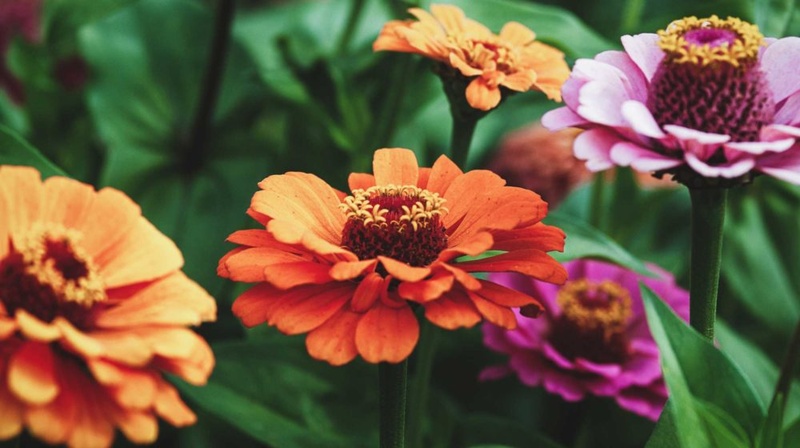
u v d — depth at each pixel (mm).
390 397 402
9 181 375
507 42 482
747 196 617
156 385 356
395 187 412
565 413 523
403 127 597
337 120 588
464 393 572
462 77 465
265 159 610
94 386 355
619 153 381
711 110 396
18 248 367
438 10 490
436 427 509
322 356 375
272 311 382
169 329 362
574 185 612
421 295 374
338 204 416
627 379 501
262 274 388
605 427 540
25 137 610
